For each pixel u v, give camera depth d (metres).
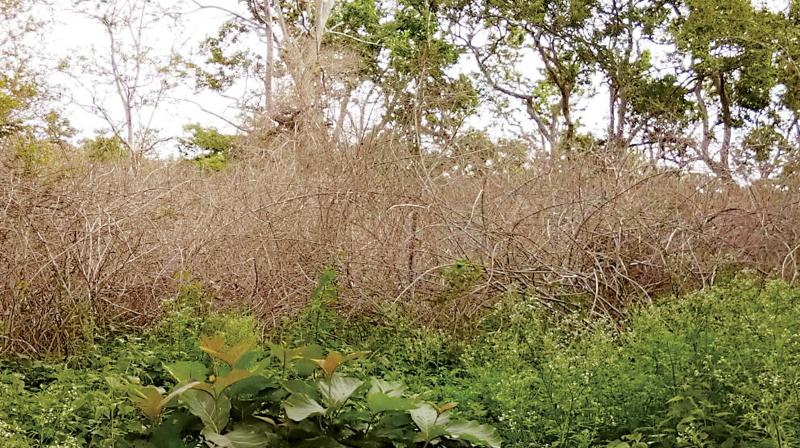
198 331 5.82
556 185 8.08
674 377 4.47
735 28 24.70
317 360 3.59
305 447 3.37
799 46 22.83
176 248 7.18
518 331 5.52
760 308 5.25
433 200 7.35
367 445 3.50
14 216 6.37
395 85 8.67
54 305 6.12
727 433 4.03
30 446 3.74
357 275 7.05
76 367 5.68
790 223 8.73
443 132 8.69
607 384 4.50
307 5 26.27
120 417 4.06
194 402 3.42
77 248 6.54
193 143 15.61
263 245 6.90
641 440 4.23
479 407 4.68
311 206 7.34
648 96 26.09
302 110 9.38
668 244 7.47
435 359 6.14
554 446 4.11
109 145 9.67
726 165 9.21
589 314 6.50
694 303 5.13
